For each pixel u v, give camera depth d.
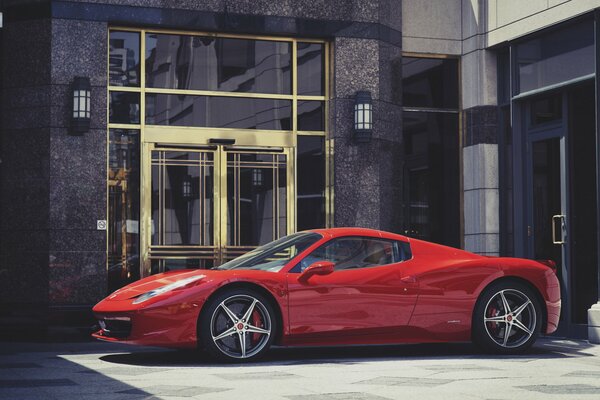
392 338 8.53
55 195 11.38
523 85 12.43
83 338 11.29
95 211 11.52
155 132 11.97
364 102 12.41
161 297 7.98
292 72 12.55
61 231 11.36
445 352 9.32
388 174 12.73
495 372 7.23
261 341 8.19
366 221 12.52
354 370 7.36
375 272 8.54
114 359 8.62
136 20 11.79
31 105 11.52
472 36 13.26
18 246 11.46
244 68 12.39
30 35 11.55
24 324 11.31
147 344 7.93
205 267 12.07
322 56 12.71
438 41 13.40
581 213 11.43
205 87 12.23
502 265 8.91
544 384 6.49
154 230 11.91
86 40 11.57
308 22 12.45
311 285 8.30
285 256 8.64
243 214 12.27
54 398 5.84
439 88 13.44
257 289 8.23
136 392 6.08
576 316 11.51
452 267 8.76
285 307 8.20
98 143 11.58
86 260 11.43
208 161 12.19
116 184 11.77
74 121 11.41
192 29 12.15
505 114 13.07
